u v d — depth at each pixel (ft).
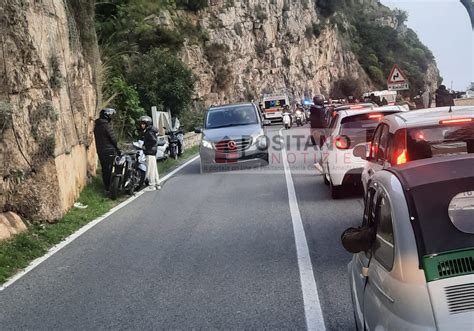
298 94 269.23
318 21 313.53
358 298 15.65
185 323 20.08
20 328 20.52
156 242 32.55
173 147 82.53
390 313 11.93
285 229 33.83
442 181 12.78
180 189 53.11
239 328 19.38
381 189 14.24
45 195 37.37
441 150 24.34
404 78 76.95
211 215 39.65
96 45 63.16
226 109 70.03
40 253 31.60
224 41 205.46
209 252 29.60
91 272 27.20
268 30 246.68
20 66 36.70
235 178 58.44
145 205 45.47
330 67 325.42
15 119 35.65
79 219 40.04
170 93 124.88
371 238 14.39
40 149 37.60
